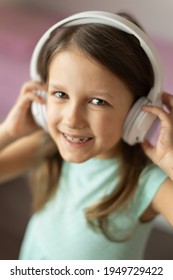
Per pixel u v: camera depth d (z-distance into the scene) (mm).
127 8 1983
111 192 926
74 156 820
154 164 900
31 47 1782
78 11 2111
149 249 1851
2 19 2020
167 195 851
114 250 944
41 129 1047
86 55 744
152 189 870
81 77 749
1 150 1047
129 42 772
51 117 812
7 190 2121
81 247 948
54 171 1042
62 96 789
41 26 1971
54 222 999
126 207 915
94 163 950
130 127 814
